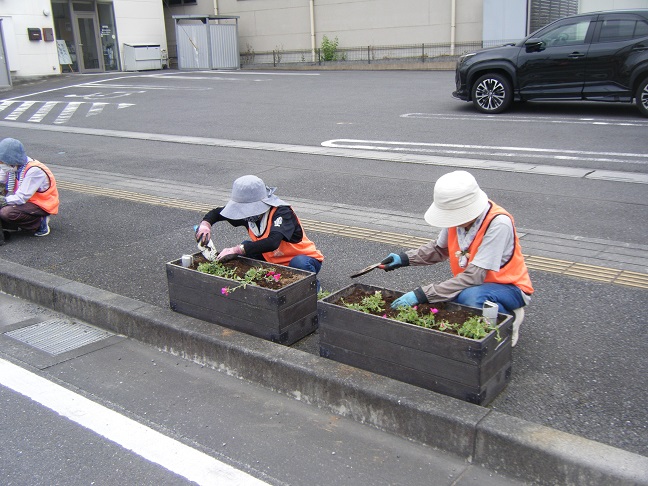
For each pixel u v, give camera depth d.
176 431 3.23
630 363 3.54
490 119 12.15
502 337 3.17
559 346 3.75
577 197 6.88
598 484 2.58
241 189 4.05
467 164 8.59
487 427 2.83
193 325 4.01
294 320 3.83
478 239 3.37
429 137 10.70
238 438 3.15
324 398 3.36
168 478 2.86
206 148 10.77
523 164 8.45
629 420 3.02
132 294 4.75
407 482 2.78
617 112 12.30
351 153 9.69
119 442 3.14
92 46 28.03
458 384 3.05
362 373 3.34
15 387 3.70
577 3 22.70
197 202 7.39
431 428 2.99
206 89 20.03
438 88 17.59
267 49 30.30
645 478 2.49
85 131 13.16
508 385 3.34
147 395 3.58
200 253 4.36
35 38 24.92
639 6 21.42
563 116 12.11
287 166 9.06
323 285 4.74
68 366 3.94
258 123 13.12
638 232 5.73
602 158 8.61
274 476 2.85
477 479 2.79
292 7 28.97
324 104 15.44
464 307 3.36
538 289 4.56
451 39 25.06
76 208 7.28
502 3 22.84
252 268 4.11
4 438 3.20
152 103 17.27
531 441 2.73
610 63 11.55
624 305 4.27
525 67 12.30
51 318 4.71
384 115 13.29
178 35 29.34
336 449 3.04
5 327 4.55
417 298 3.41
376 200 7.16
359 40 27.48
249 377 3.68
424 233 5.94
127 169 9.41
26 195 5.97
